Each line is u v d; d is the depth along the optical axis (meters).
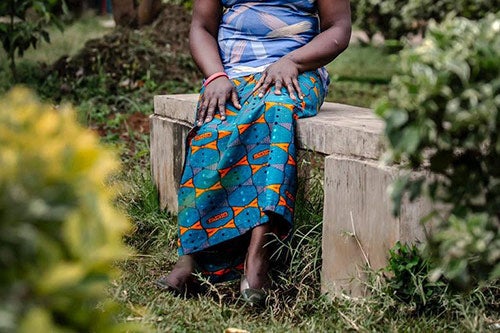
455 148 2.46
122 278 3.56
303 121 3.62
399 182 2.41
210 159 3.63
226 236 3.55
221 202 3.60
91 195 1.62
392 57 2.38
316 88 3.86
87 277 1.58
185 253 3.62
